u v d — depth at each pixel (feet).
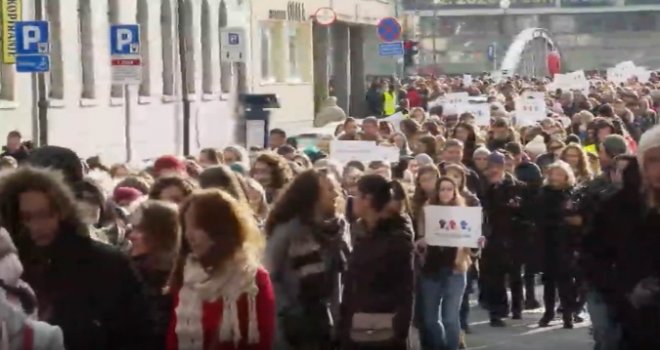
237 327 35.63
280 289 46.52
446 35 500.33
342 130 120.06
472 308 94.79
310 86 293.64
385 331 47.19
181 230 37.04
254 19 258.98
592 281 40.47
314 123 281.74
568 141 107.86
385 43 225.35
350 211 68.23
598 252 39.91
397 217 48.06
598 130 108.58
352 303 47.39
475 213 67.97
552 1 509.76
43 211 34.37
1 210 34.45
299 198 47.03
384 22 208.64
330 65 334.44
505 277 86.48
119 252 35.45
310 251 46.65
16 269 27.73
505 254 85.51
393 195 47.85
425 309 68.64
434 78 314.76
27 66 113.91
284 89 276.41
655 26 514.27
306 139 137.80
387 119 145.59
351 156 102.63
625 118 150.10
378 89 264.11
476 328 86.17
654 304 38.75
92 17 179.63
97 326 34.47
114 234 45.16
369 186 47.57
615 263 39.68
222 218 35.88
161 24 211.61
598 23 514.27
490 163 85.66
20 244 34.45
